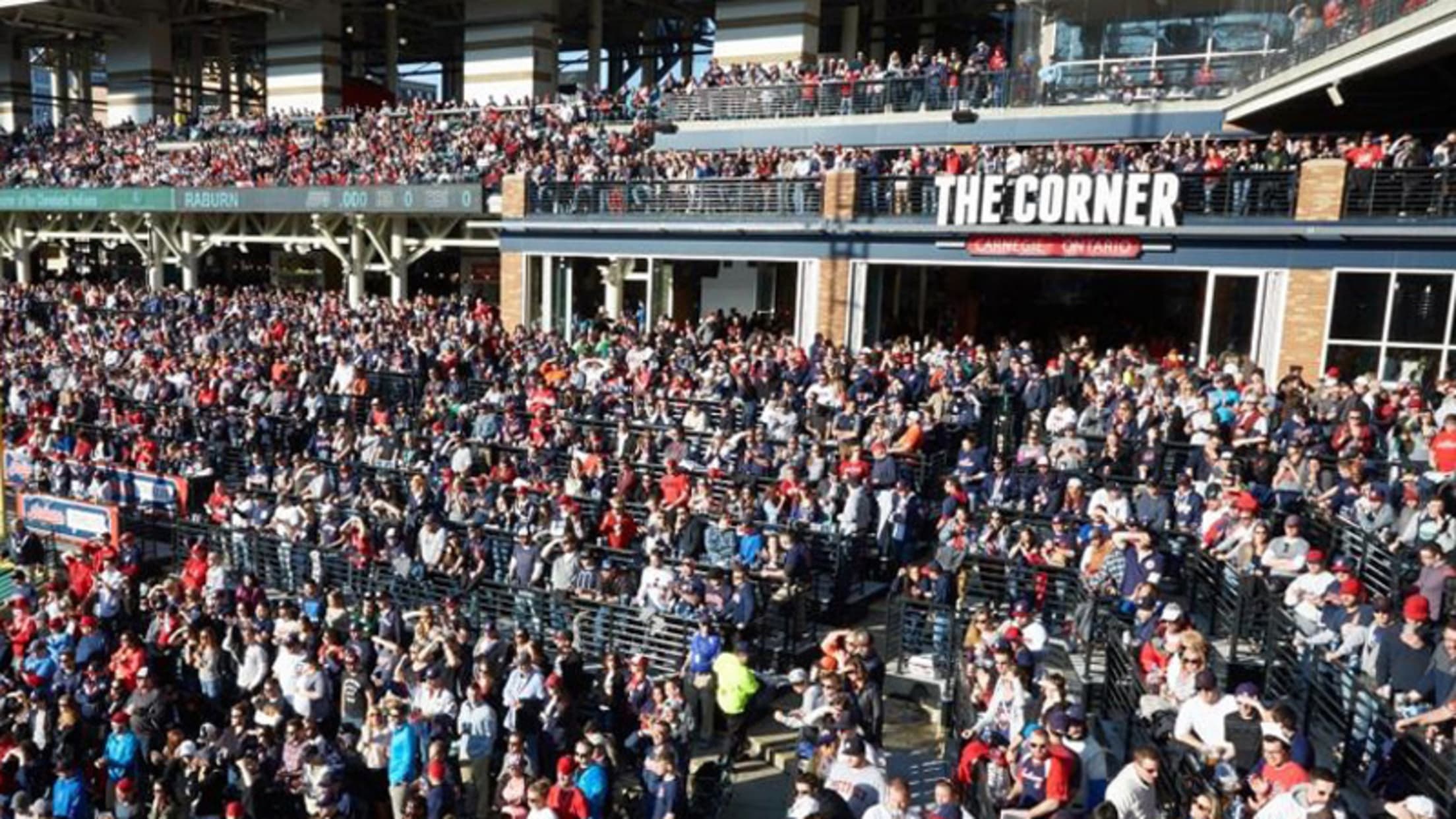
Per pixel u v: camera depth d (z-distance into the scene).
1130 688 10.84
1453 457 13.56
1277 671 11.02
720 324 26.64
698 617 12.94
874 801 9.01
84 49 65.44
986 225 22.50
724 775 11.40
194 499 19.61
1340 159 19.80
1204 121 26.08
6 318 33.59
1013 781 8.79
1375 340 19.72
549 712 11.25
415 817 9.30
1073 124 27.75
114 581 15.28
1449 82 21.17
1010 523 15.04
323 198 35.09
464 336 26.09
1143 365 20.02
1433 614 10.51
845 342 24.58
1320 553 11.82
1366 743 9.21
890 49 49.59
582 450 18.45
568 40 59.03
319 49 50.12
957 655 12.26
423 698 11.68
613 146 35.06
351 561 15.82
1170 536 13.95
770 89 33.03
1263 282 20.56
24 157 47.66
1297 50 23.22
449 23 52.62
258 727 11.12
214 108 61.69
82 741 11.65
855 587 15.49
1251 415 16.47
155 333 29.64
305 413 22.67
